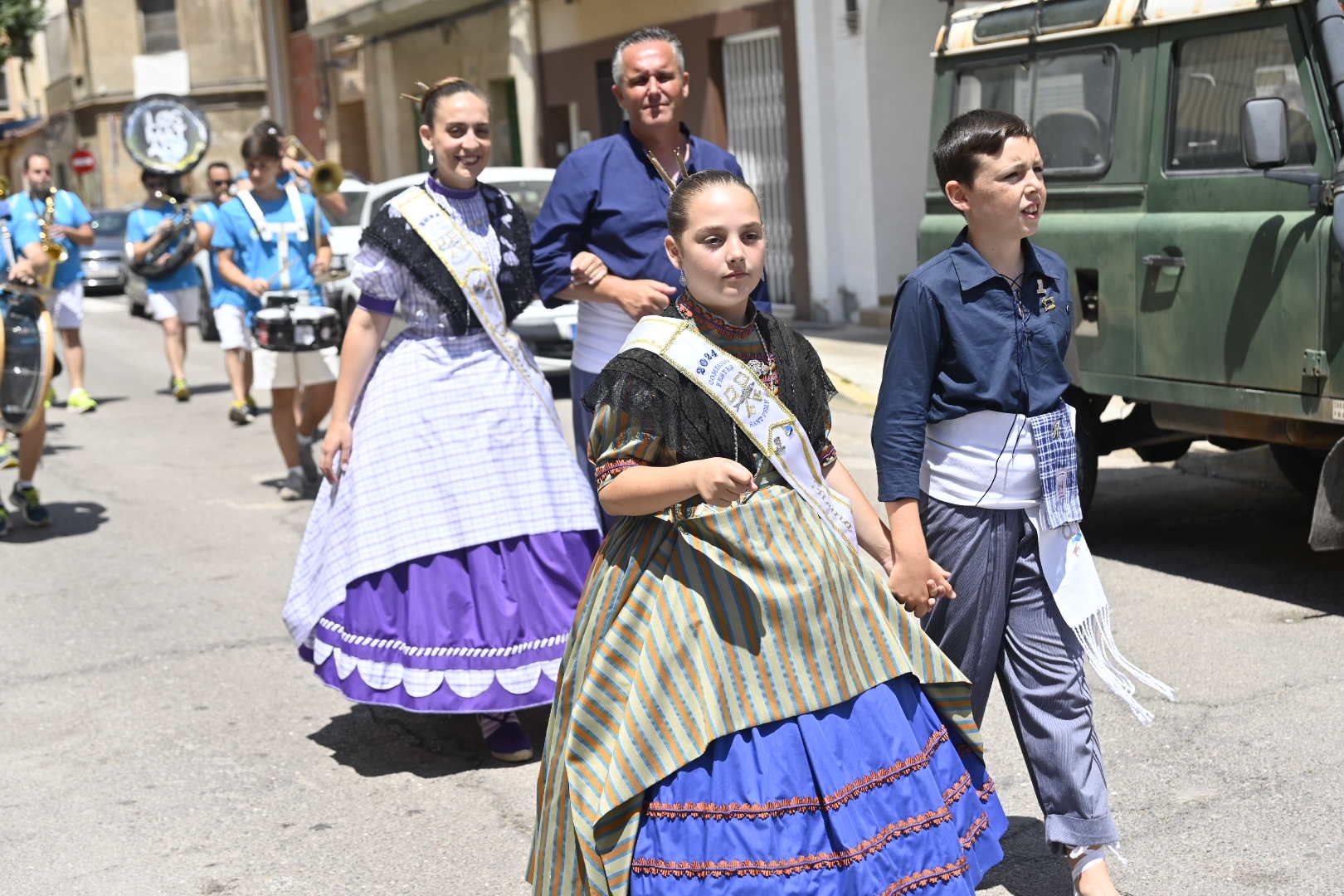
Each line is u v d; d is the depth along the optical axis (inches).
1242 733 189.5
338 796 188.2
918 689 126.0
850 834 115.6
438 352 197.2
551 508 194.9
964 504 137.8
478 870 165.2
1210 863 155.6
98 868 170.2
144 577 301.0
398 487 192.1
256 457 429.1
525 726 212.5
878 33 566.6
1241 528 290.0
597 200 193.9
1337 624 229.5
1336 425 233.5
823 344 544.4
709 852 114.7
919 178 585.3
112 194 1636.3
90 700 229.0
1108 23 264.2
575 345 204.2
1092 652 139.3
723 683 117.2
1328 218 222.2
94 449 454.9
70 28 1694.1
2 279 389.7
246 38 1549.0
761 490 122.2
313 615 197.5
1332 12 226.5
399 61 1028.5
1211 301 243.9
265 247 372.8
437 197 197.3
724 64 660.7
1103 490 329.1
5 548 332.5
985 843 127.0
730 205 119.5
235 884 164.6
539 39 824.3
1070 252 273.7
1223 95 243.6
